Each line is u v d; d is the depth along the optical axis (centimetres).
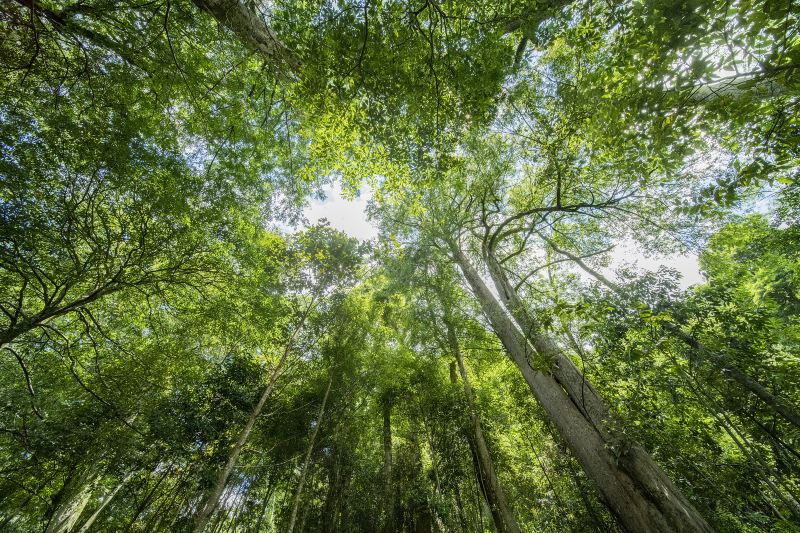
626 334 523
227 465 627
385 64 393
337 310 1089
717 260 732
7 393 620
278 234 990
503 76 430
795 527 408
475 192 913
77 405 679
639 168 343
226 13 407
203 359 862
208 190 616
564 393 589
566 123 577
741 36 212
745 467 504
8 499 636
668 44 236
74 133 437
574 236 1055
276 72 475
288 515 962
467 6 385
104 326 736
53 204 452
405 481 1084
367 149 534
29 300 641
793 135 242
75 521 771
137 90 494
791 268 813
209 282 663
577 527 754
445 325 1188
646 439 509
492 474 836
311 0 386
